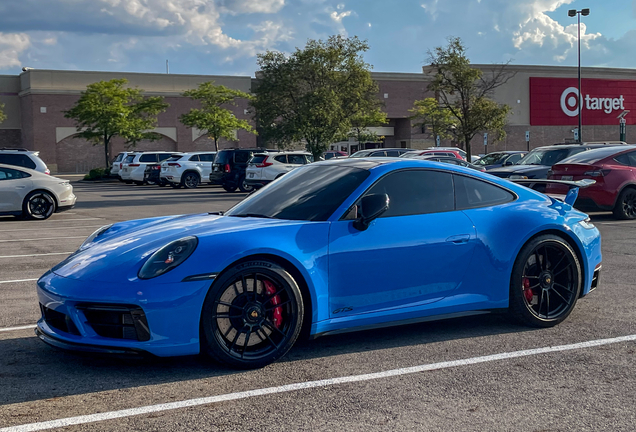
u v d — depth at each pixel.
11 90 52.44
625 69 56.56
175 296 3.56
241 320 3.79
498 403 3.26
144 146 53.06
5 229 12.17
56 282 3.79
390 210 4.28
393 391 3.44
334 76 29.69
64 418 3.11
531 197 4.89
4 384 3.60
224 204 18.31
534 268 4.71
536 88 53.81
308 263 3.90
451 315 4.41
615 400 3.29
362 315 4.10
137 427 2.99
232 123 47.81
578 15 34.16
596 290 5.99
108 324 3.61
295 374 3.73
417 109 49.03
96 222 13.48
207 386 3.54
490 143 52.97
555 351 4.15
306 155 23.42
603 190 11.87
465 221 4.44
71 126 50.81
